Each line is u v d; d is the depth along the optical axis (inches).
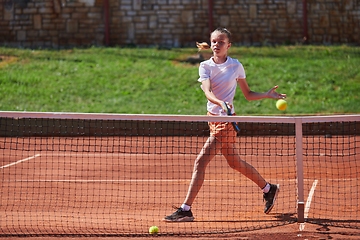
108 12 1365.7
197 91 1027.3
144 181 420.5
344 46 1348.4
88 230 252.1
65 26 1369.3
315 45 1370.6
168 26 1373.0
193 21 1366.9
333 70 1134.4
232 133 273.0
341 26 1407.5
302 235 236.2
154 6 1369.3
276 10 1376.7
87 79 1077.1
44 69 1128.8
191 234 241.6
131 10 1374.3
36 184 401.1
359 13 1416.1
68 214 290.2
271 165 510.6
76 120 858.1
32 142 761.6
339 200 325.7
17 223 266.7
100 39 1374.3
